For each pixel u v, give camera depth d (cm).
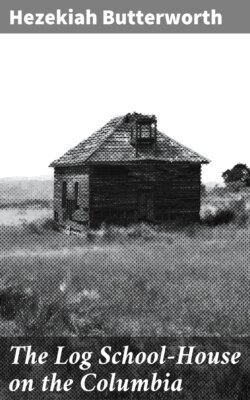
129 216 3259
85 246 2312
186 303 1248
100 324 1145
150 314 1188
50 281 1413
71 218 3447
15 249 2202
